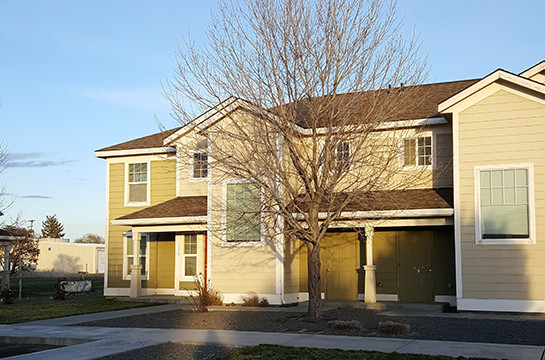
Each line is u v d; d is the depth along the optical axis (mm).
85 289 28625
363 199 15242
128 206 23016
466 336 11898
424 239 18531
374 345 10953
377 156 15164
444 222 16641
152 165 22797
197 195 21703
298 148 15281
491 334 12086
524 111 15609
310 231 14445
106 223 23406
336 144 14141
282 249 18188
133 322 15258
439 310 16781
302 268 19562
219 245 18625
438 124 17797
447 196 17078
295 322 14219
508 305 15312
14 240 28000
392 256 18844
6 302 21938
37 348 11828
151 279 22406
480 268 15672
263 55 14438
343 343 11242
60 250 58094
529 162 15438
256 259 18469
